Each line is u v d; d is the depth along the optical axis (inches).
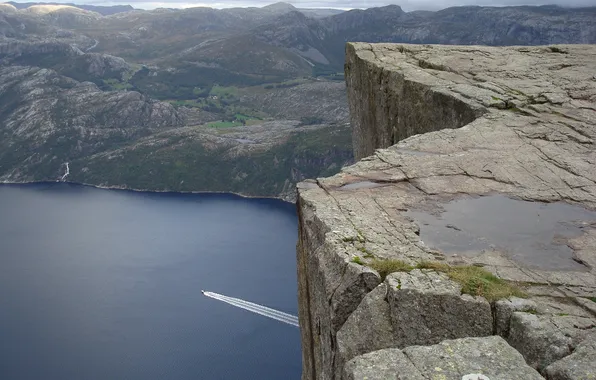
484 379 261.0
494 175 545.6
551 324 316.5
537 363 303.3
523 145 622.2
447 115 821.9
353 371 273.9
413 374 267.7
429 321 333.7
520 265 398.9
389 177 543.8
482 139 644.1
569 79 862.5
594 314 331.0
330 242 411.5
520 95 794.8
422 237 435.8
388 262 376.2
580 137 633.6
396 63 1069.1
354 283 366.6
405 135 968.3
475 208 484.7
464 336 328.2
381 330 337.7
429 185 525.7
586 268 396.2
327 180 545.6
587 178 535.8
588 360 283.9
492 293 341.7
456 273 359.9
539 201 496.7
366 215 464.1
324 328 399.2
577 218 468.1
